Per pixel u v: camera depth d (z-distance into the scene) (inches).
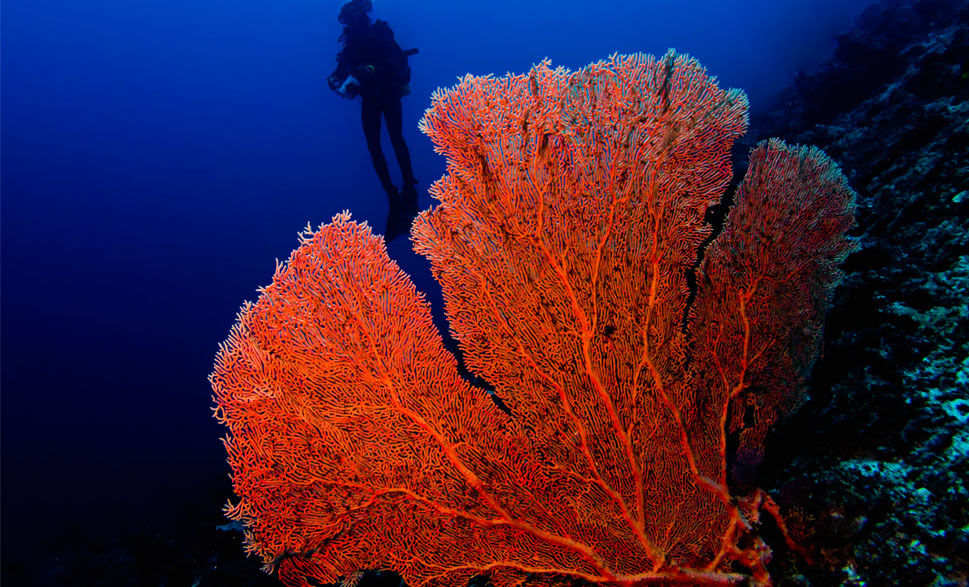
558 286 110.7
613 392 110.6
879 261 143.9
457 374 111.1
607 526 108.8
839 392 122.4
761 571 104.5
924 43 275.1
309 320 106.7
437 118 110.6
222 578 197.3
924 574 83.7
